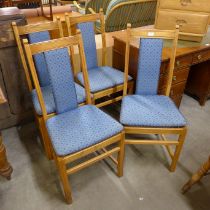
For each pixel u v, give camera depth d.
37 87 1.42
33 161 1.82
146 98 1.75
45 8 3.27
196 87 2.52
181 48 1.97
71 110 1.59
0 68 1.86
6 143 2.00
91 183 1.65
